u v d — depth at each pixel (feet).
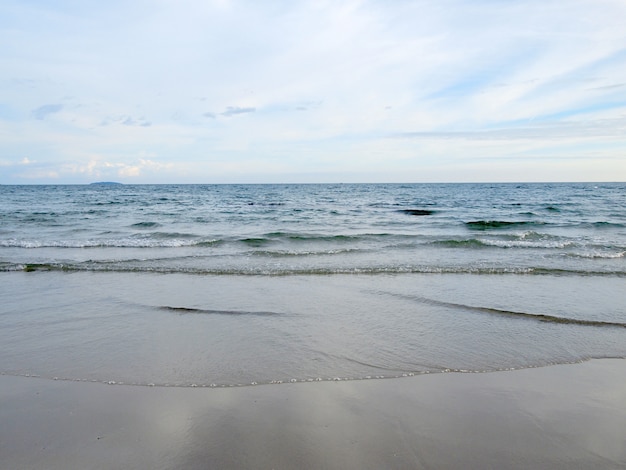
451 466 10.17
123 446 10.90
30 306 24.18
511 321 21.81
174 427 11.82
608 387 14.65
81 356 17.07
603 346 18.54
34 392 13.98
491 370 16.01
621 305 24.89
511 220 80.07
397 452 10.70
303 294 27.12
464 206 123.44
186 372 15.58
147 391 14.10
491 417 12.53
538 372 15.88
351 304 24.79
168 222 76.23
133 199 162.20
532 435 11.57
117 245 47.83
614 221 76.54
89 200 152.87
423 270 34.68
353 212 101.76
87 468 10.01
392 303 25.03
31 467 10.03
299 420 12.24
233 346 18.20
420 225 73.05
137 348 17.93
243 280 31.40
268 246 48.34
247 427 11.83
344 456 10.50
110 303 24.88
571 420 12.40
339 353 17.51
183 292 27.61
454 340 19.07
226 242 50.37
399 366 16.29
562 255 42.19
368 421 12.22
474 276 32.99
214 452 10.64
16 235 56.80
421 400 13.57
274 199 166.61
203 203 138.62
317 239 53.16
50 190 290.97
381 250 45.19
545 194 205.77
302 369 15.92
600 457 10.61
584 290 28.53
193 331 20.08
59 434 11.44
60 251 44.37
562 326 21.12
